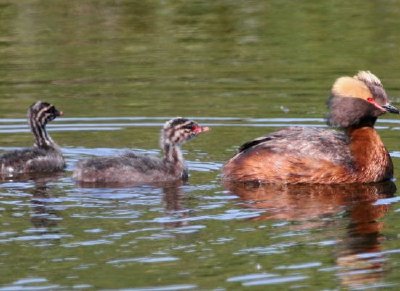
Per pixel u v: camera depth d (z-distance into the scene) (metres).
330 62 24.14
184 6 29.41
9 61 24.64
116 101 21.62
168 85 22.70
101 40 26.38
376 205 15.33
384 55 24.52
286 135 17.34
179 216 14.52
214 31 27.03
